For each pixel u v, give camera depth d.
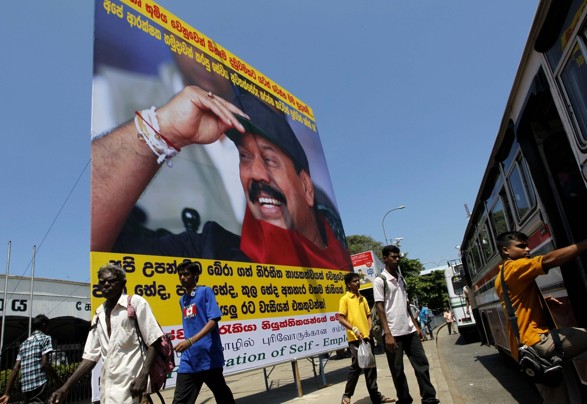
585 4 2.68
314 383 9.17
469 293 11.98
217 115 8.12
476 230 8.70
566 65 3.02
